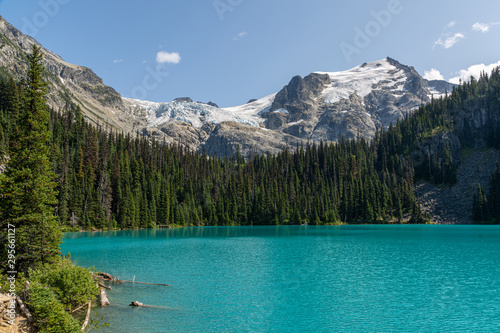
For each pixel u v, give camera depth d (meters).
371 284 39.31
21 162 35.97
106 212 138.75
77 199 128.00
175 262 54.66
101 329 24.45
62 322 20.69
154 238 99.25
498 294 34.97
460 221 172.12
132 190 154.62
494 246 75.12
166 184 175.62
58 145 153.38
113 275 44.03
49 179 36.97
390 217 190.25
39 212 35.28
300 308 30.44
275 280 41.31
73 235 108.31
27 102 37.72
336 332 24.91
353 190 197.50
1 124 129.12
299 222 184.62
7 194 33.75
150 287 37.50
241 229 148.38
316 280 41.44
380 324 26.61
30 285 22.58
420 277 43.03
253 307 30.64
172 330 24.69
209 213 182.25
